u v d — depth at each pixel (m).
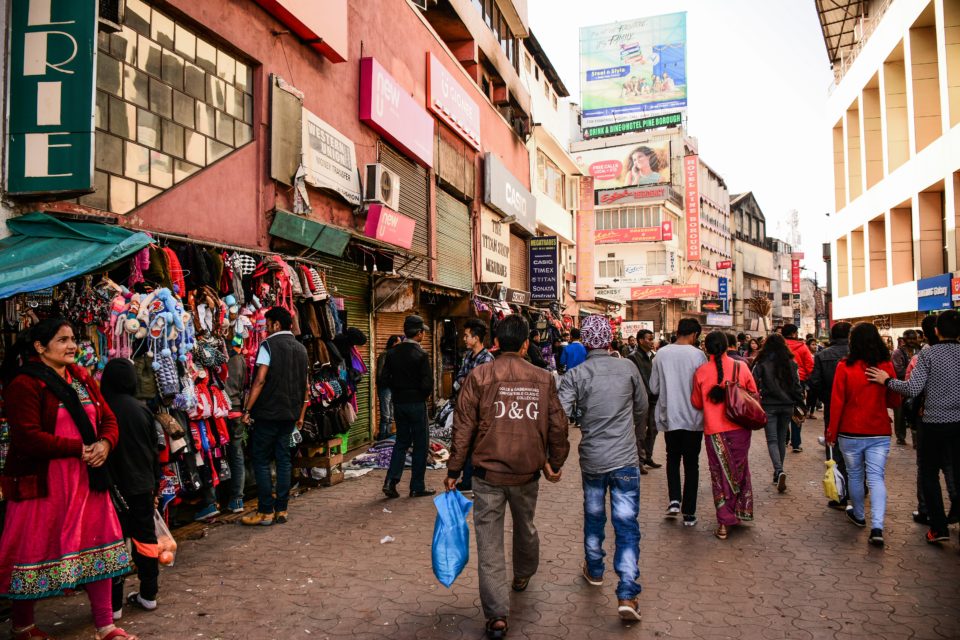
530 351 9.44
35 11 4.64
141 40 5.72
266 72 7.43
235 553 4.89
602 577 4.29
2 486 3.23
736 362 5.61
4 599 3.79
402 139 11.02
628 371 4.20
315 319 7.49
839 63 31.55
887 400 5.29
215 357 5.74
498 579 3.50
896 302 20.56
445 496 3.76
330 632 3.55
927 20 18.38
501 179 17.02
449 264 14.24
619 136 51.91
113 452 3.67
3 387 3.47
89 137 4.55
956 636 3.46
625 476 3.98
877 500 5.11
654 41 48.47
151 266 5.12
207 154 6.52
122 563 3.41
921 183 18.38
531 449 3.65
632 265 50.78
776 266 80.00
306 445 7.25
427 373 6.73
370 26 10.26
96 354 4.58
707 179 59.50
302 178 7.82
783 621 3.67
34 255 4.29
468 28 15.15
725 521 5.32
